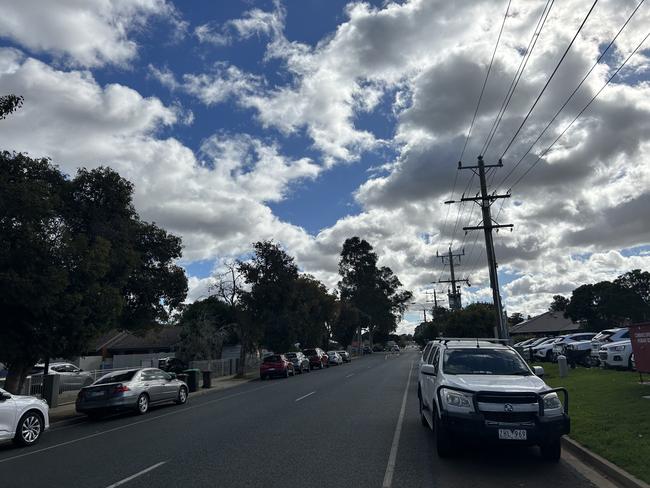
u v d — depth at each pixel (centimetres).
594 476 767
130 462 945
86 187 1978
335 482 762
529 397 825
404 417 1377
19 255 1469
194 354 3900
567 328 6131
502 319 2755
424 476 782
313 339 5569
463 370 981
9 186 1480
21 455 1089
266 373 3472
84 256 1614
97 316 1669
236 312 3769
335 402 1764
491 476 775
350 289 9312
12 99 1380
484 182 2877
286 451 986
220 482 780
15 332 1580
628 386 1517
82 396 1698
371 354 9781
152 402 1827
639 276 5553
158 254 2297
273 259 3800
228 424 1367
